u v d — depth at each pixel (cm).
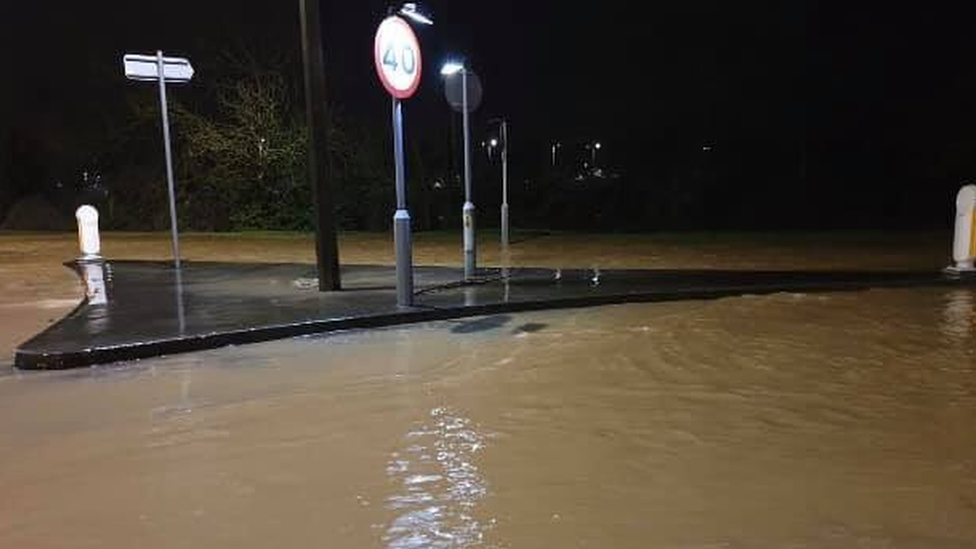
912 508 414
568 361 757
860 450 501
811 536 386
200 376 731
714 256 1662
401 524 411
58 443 548
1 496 459
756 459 489
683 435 536
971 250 1300
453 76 1260
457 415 595
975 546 373
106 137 3284
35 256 1839
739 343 812
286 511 430
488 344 848
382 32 966
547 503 432
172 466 501
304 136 2908
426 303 1047
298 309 1005
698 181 3578
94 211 1648
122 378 727
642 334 873
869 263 1491
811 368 706
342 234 2577
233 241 2327
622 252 1778
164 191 3089
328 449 525
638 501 432
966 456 487
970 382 652
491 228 2922
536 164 4369
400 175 1009
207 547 391
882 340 812
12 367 772
